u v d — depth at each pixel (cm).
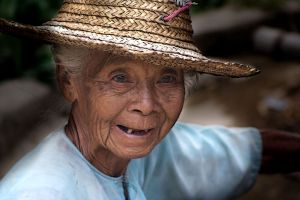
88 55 112
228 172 162
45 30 108
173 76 114
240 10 580
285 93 443
